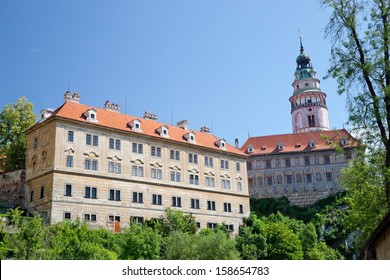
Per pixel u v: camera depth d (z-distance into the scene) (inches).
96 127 2807.6
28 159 2805.1
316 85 5251.0
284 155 4480.8
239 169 3614.7
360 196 1226.0
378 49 1093.8
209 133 3777.1
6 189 2834.6
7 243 1398.9
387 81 1089.4
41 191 2623.0
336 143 1242.6
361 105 1103.6
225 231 3065.9
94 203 2677.2
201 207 3235.7
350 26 1131.9
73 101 2947.8
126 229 2512.3
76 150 2689.5
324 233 3570.4
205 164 3378.4
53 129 2664.9
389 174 1062.4
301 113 5137.8
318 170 4357.8
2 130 3139.8
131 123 3029.0
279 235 2861.7
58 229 1968.5
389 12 1098.7
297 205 4313.5
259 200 4333.2
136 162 2952.8
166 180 3085.6
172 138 3225.9
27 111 3225.9
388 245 792.3
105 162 2800.2
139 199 2901.1
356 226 1289.4
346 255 3289.9
